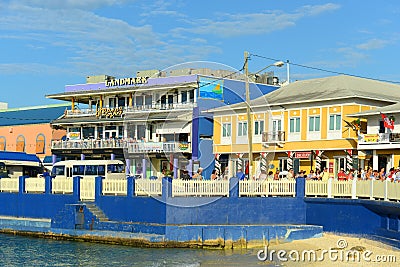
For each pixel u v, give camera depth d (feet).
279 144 165.27
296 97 165.58
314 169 157.48
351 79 168.55
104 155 219.82
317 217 108.17
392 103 157.28
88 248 101.65
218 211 104.94
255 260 89.35
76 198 116.16
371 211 100.48
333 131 153.28
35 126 249.55
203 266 85.10
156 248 99.50
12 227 119.55
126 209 108.27
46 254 97.19
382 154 142.00
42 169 227.61
